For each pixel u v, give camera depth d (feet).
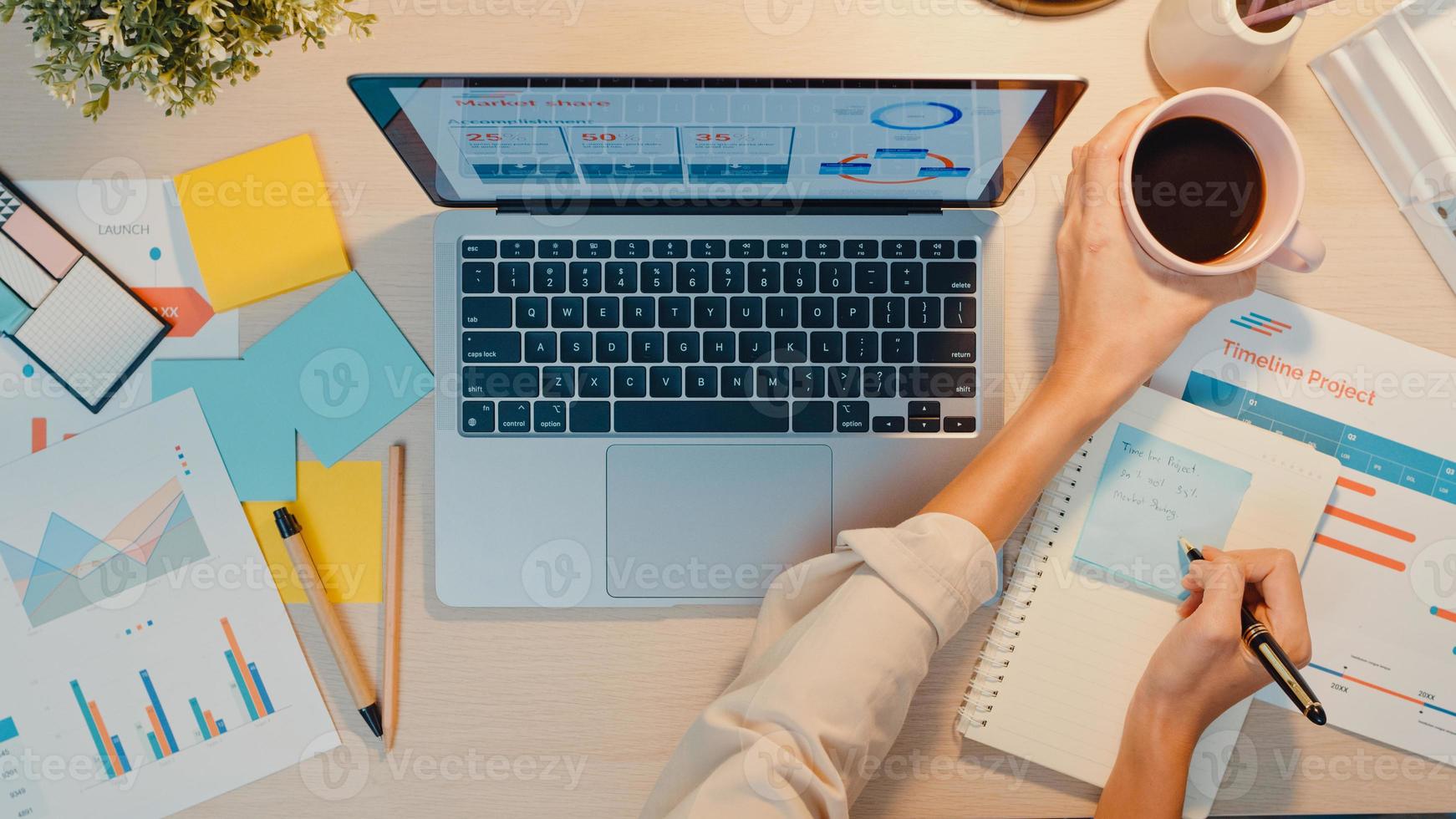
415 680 2.24
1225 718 2.21
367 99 1.61
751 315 2.17
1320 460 2.17
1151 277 1.89
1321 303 2.23
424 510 2.26
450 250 2.16
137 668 2.23
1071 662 2.20
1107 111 2.22
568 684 2.25
